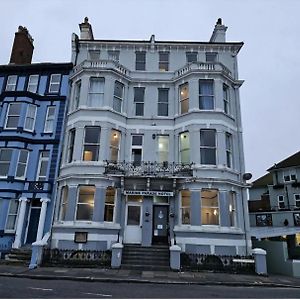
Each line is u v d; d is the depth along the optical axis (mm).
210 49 21984
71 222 16672
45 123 20484
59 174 18875
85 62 20062
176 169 17922
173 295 9078
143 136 19516
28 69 21859
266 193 40906
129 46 22156
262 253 15117
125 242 17438
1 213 17922
